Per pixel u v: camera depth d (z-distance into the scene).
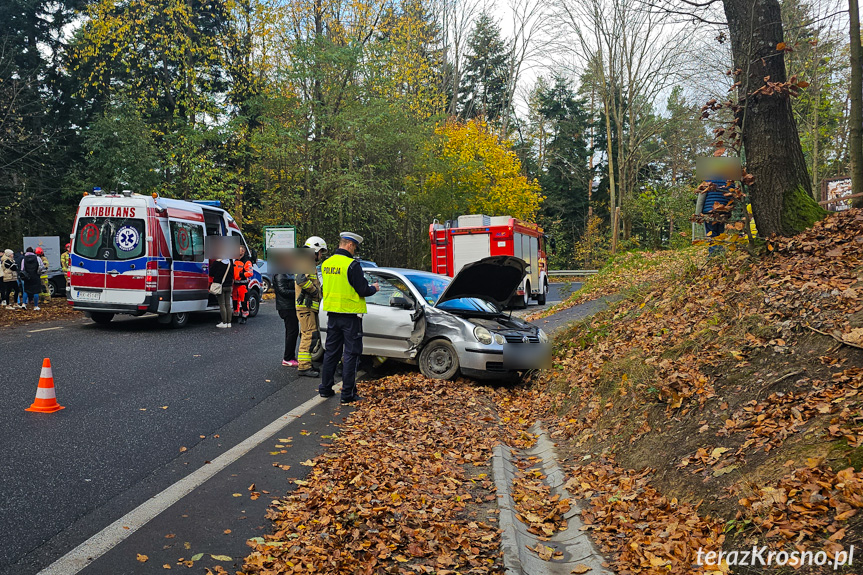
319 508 4.38
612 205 32.91
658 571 3.35
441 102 38.97
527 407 7.75
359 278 7.67
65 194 29.08
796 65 18.33
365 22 29.83
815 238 6.55
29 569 3.47
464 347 8.66
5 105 26.27
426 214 33.56
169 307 13.67
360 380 9.07
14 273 17.56
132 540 3.86
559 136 55.03
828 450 3.58
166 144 28.27
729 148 6.94
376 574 3.53
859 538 2.86
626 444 5.25
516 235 20.31
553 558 3.91
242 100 28.91
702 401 4.93
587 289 16.92
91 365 9.41
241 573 3.46
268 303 21.52
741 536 3.33
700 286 7.40
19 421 6.38
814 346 4.80
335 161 27.47
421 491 4.87
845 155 23.91
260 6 27.20
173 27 26.69
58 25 32.53
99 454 5.49
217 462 5.39
